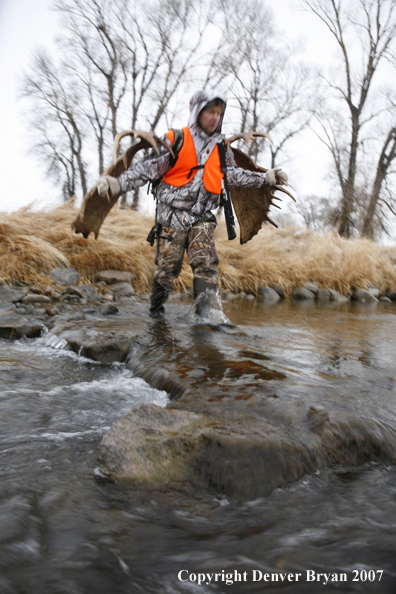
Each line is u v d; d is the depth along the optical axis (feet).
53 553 4.18
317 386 8.51
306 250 36.50
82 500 5.07
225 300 26.17
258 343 12.62
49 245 24.09
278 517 5.00
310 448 5.96
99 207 14.89
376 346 13.53
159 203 14.26
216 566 4.17
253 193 15.76
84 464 5.91
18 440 6.55
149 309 18.22
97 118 68.08
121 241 28.02
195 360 10.15
